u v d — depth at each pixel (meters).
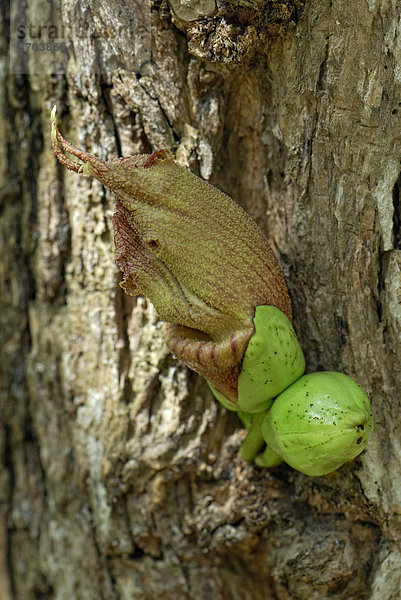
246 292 0.32
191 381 0.35
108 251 0.35
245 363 0.32
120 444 0.35
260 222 0.35
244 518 0.35
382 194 0.33
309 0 0.33
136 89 0.34
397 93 0.33
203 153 0.34
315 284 0.34
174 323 0.33
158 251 0.32
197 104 0.34
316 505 0.34
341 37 0.33
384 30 0.33
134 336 0.35
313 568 0.34
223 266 0.32
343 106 0.33
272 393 0.32
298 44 0.33
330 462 0.32
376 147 0.33
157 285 0.32
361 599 0.34
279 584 0.35
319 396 0.32
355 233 0.33
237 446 0.35
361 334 0.33
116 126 0.34
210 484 0.35
